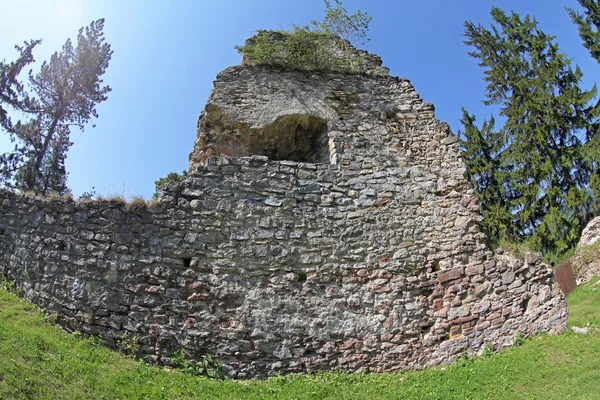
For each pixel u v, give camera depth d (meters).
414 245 8.59
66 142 20.98
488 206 21.45
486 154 23.17
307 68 10.28
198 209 8.08
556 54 22.12
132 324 7.21
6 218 8.36
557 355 7.19
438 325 8.05
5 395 4.90
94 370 6.11
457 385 6.76
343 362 7.59
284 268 8.01
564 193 19.78
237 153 9.80
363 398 6.52
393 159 9.36
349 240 8.44
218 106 9.66
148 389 6.03
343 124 9.66
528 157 21.05
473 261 8.51
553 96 21.12
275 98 9.91
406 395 6.57
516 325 8.01
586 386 6.20
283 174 8.67
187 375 6.88
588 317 9.01
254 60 10.24
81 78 20.39
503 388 6.51
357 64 10.63
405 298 8.16
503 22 23.62
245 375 7.25
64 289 7.38
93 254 7.56
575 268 14.23
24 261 7.82
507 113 22.47
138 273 7.50
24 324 6.81
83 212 7.83
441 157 9.45
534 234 19.84
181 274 7.62
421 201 9.01
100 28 21.12
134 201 7.93
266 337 7.51
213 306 7.54
